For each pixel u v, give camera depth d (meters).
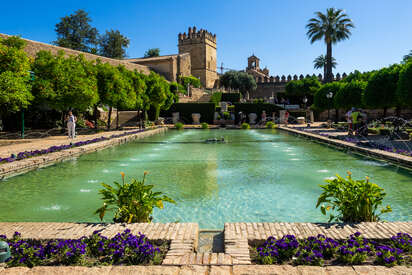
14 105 13.45
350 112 16.22
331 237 3.13
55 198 5.47
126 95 21.12
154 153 11.45
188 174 7.48
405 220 4.22
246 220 4.32
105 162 9.36
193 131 25.72
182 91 46.31
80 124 23.02
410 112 32.06
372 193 3.80
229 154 11.11
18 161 8.14
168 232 3.29
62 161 9.54
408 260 2.63
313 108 36.09
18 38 15.61
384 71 16.84
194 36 71.50
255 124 33.59
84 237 3.06
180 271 2.48
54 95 16.03
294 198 5.37
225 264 2.59
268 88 63.44
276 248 2.81
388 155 8.93
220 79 64.31
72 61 18.33
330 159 9.80
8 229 3.41
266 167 8.38
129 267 2.55
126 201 3.84
